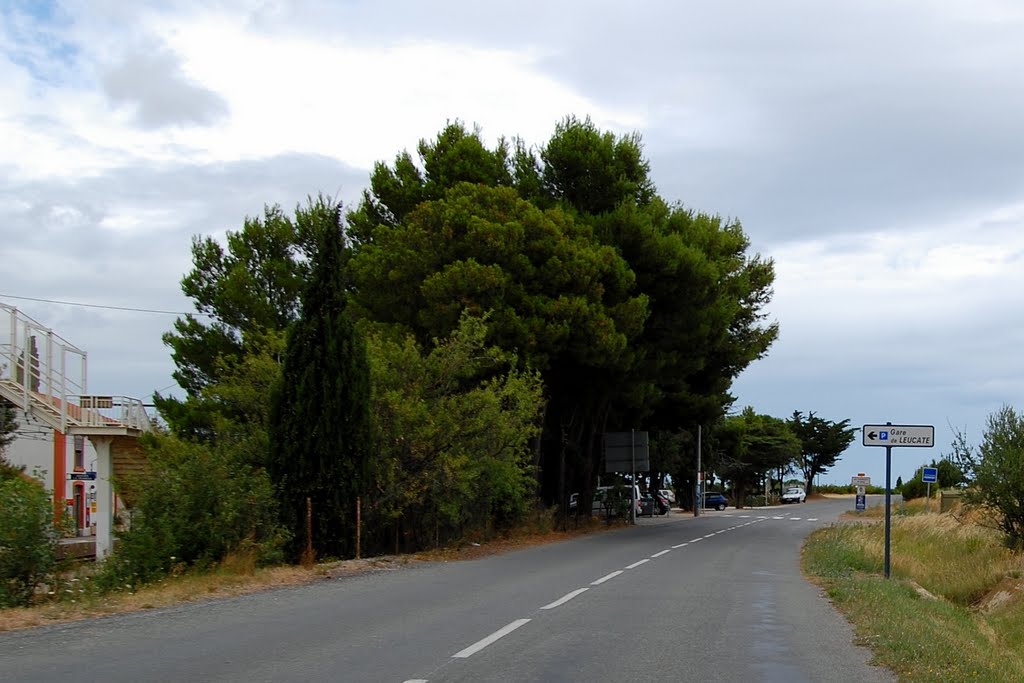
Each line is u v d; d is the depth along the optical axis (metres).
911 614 14.00
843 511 74.00
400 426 23.38
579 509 40.31
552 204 35.59
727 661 9.98
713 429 73.88
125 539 18.19
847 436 118.06
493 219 31.53
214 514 18.66
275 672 8.83
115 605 13.35
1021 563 24.92
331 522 21.42
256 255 38.41
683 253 34.75
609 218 34.75
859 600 15.01
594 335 31.42
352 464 21.66
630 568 20.80
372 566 20.09
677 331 36.75
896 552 27.95
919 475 83.88
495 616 12.80
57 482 44.75
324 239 22.16
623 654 10.22
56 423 30.22
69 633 11.02
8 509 14.87
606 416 41.31
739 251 48.38
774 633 11.98
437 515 25.30
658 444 67.31
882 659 10.22
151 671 8.80
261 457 22.58
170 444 20.88
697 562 22.97
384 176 37.00
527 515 32.88
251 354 25.58
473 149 35.53
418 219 32.06
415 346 26.20
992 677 9.79
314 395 21.45
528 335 30.28
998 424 28.42
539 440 34.34
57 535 15.41
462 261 31.05
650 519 56.41
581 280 31.66
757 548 28.97
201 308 38.31
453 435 24.38
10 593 14.60
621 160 37.34
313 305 21.88
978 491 28.36
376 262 32.47
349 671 8.94
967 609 20.62
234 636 10.87
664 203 38.25
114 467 31.25
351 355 22.03
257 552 18.91
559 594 15.50
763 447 98.31
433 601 14.32
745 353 46.22
